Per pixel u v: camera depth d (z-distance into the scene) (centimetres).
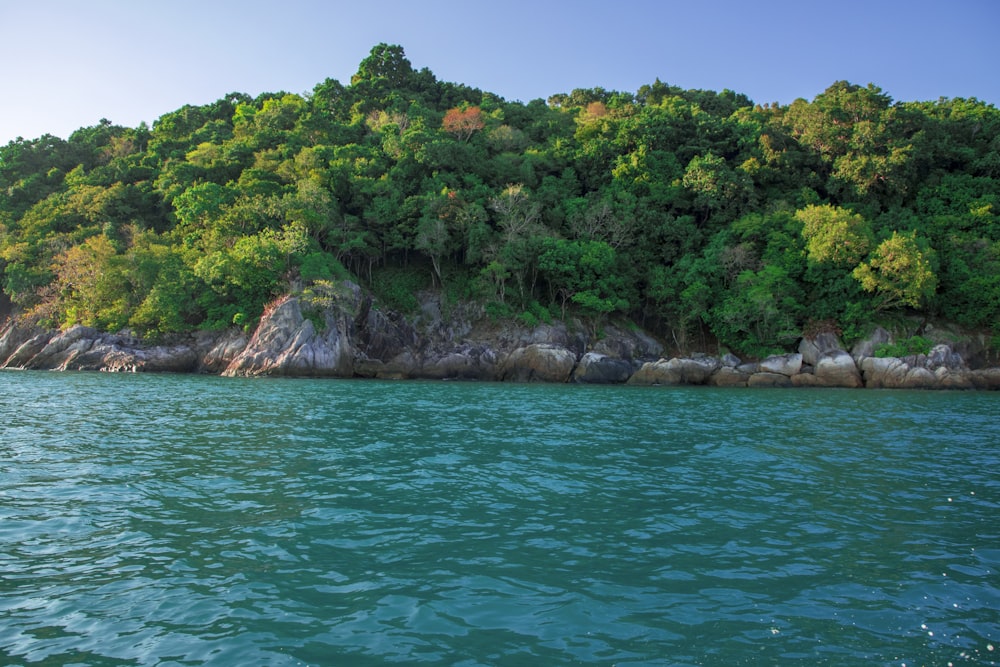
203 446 1591
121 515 984
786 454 1608
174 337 5203
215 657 559
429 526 949
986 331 5106
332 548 846
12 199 7169
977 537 930
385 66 10244
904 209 6028
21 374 4400
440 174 6312
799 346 5219
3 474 1248
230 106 9631
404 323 5447
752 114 8375
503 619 643
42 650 566
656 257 6172
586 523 977
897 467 1448
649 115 7462
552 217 6241
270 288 5125
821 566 803
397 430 1928
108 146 8569
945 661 571
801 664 564
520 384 4516
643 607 676
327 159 6625
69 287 5516
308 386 3716
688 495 1162
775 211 6056
